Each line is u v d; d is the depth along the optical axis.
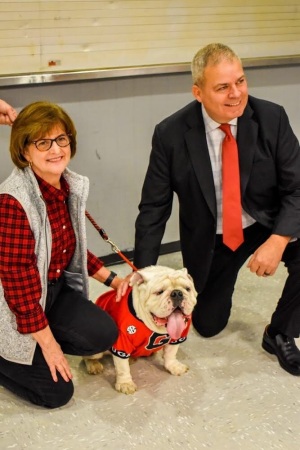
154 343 2.26
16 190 1.96
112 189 3.20
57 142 1.95
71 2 2.70
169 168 2.40
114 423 2.19
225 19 3.06
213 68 2.12
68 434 2.13
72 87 2.88
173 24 2.95
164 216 2.50
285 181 2.36
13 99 2.78
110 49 2.87
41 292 2.09
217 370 2.48
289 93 3.46
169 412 2.24
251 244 2.56
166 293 2.06
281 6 3.16
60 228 2.09
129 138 3.12
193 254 2.52
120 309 2.23
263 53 3.23
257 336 2.71
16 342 2.11
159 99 3.11
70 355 2.56
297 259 2.40
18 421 2.19
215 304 2.62
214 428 2.17
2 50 2.67
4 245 1.96
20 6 2.62
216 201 2.39
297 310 2.43
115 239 3.32
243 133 2.31
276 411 2.26
